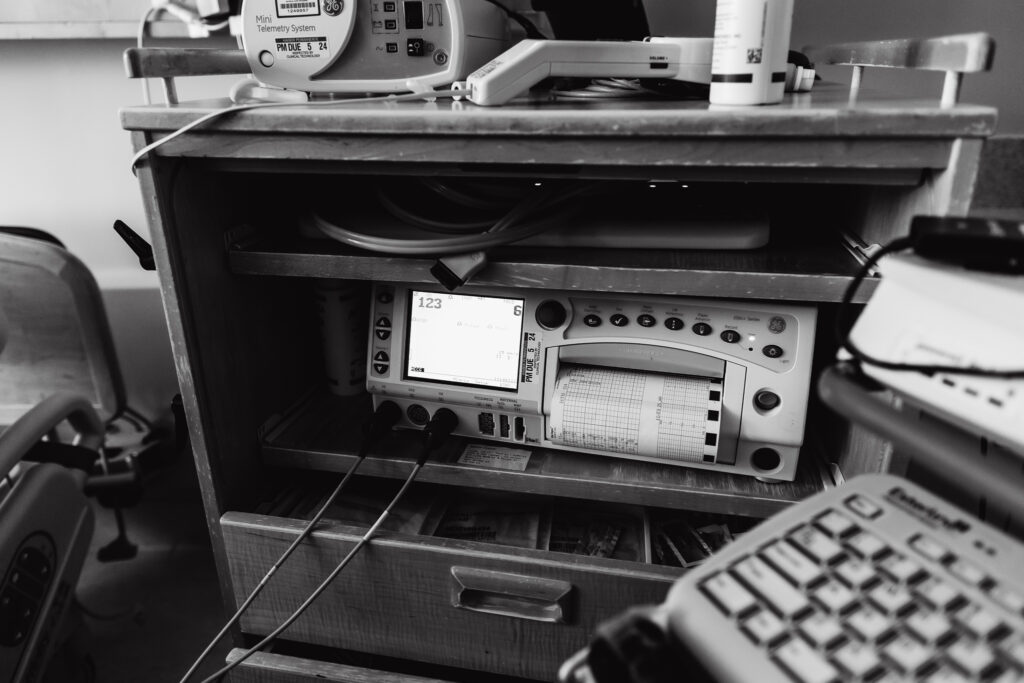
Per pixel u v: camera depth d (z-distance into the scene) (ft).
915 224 1.30
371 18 2.37
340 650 2.98
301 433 3.02
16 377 3.52
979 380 1.15
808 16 3.23
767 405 2.44
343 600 2.61
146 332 4.16
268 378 3.11
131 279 4.08
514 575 2.37
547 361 2.63
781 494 2.51
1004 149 2.35
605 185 2.56
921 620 1.07
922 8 3.14
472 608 2.47
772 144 1.88
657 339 2.50
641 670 1.03
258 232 2.91
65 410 2.64
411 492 3.13
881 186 2.38
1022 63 3.11
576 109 1.99
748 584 1.16
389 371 2.83
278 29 2.37
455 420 2.81
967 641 1.03
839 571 1.17
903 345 1.28
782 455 2.51
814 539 1.23
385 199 2.77
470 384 2.73
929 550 1.18
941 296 1.23
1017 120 3.19
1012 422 1.10
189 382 2.57
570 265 2.31
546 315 2.58
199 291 2.57
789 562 1.19
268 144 2.18
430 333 2.77
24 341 3.42
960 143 1.79
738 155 1.91
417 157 2.09
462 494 3.14
